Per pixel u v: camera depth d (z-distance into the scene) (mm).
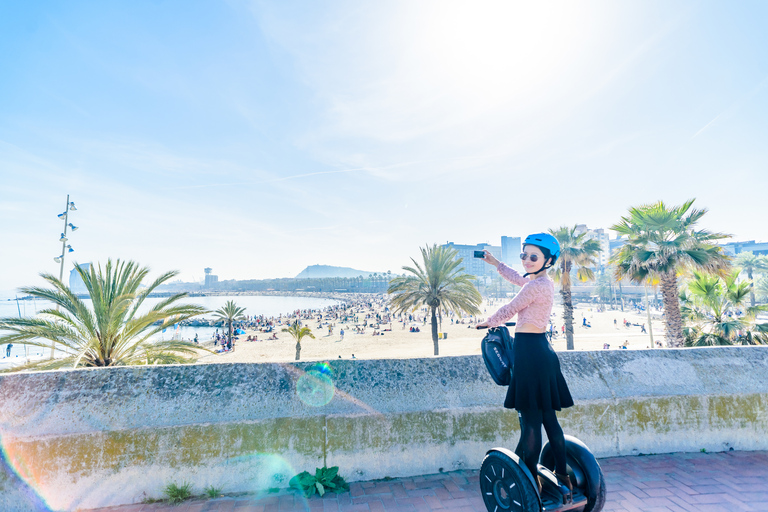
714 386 3168
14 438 2287
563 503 1807
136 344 10617
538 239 1960
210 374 2748
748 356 3404
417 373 2982
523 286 2006
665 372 3230
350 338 54531
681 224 16453
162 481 2412
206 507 2314
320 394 2736
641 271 16938
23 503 2262
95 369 2666
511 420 2885
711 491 2465
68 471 2326
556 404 1892
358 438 2660
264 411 2594
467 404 2850
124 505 2352
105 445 2377
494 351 2055
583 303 117812
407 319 78000
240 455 2506
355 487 2549
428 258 26688
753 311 14016
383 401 2768
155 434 2432
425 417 2764
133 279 10680
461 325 66125
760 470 2748
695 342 14586
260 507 2309
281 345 50344
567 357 3254
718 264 14852
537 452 1891
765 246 152000
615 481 2600
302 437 2590
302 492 2477
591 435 2951
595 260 29500
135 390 2578
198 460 2459
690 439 3070
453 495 2438
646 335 48312
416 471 2713
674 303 16391
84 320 9562
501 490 1961
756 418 3137
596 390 3041
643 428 3025
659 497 2395
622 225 17984
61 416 2398
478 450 2816
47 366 9500
